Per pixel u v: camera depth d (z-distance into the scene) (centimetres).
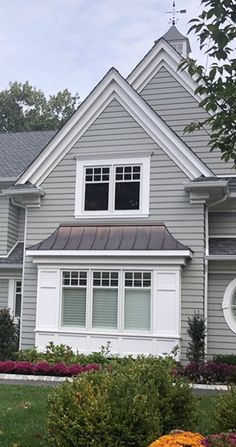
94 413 519
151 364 677
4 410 814
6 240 1753
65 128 1542
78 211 1503
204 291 1395
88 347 1390
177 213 1428
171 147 1455
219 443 446
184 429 608
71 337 1408
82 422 519
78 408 527
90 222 1489
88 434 514
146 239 1404
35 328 1447
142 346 1356
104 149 1507
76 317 1423
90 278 1420
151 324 1362
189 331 1338
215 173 1595
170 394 604
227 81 636
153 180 1459
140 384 567
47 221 1524
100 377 594
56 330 1420
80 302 1427
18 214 1836
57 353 1345
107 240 1427
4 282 1727
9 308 1609
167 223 1430
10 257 1720
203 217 1415
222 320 1427
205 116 1638
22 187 1530
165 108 1681
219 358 1333
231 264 1438
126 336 1369
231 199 1510
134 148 1484
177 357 1321
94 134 1523
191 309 1376
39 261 1462
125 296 1395
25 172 1552
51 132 2220
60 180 1534
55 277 1447
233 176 1578
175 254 1355
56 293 1438
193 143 1630
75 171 1526
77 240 1452
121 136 1499
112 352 1370
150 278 1384
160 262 1374
